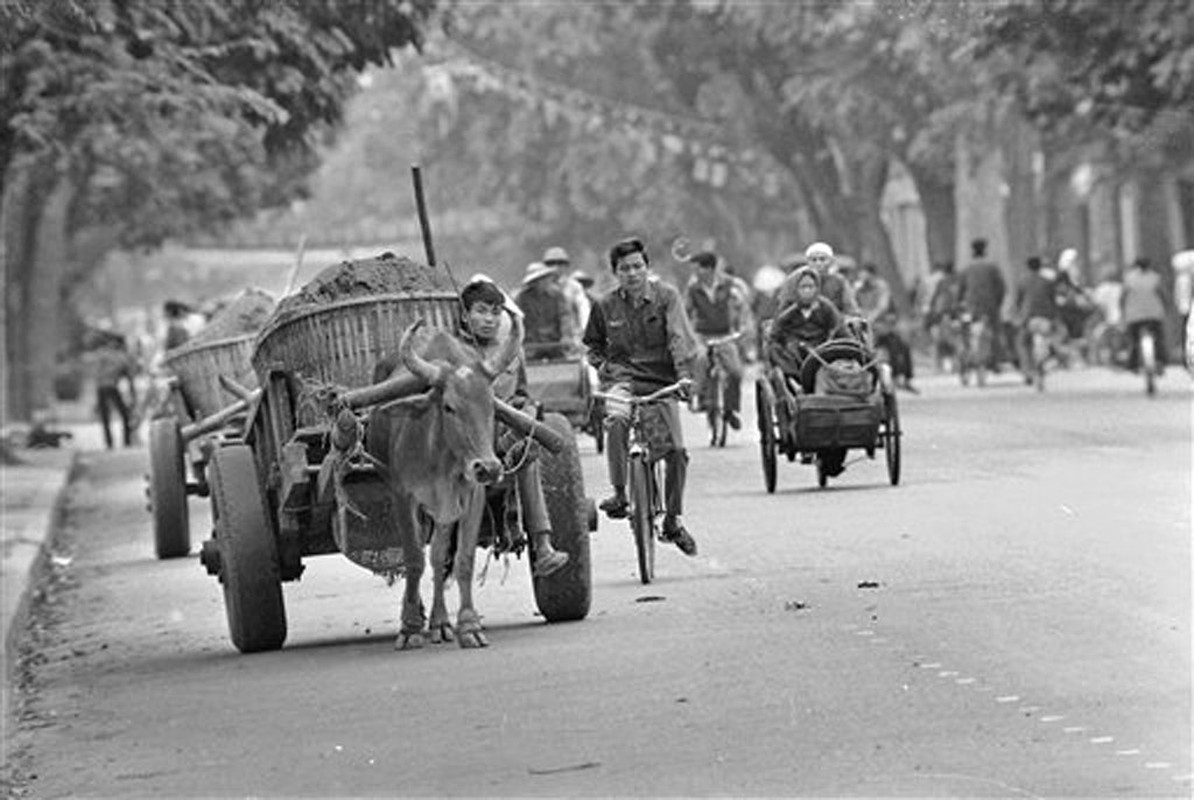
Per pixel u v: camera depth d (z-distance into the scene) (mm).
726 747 20203
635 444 31078
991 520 35875
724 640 25688
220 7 47281
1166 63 64250
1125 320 78562
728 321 52938
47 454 73188
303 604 31781
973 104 95188
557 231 142125
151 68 49312
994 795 18000
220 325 42219
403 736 21734
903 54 93000
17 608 32781
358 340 26984
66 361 139875
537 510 27000
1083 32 64250
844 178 122750
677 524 31672
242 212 103938
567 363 49969
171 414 45938
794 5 95188
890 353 71875
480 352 26453
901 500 39500
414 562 26469
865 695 22016
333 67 53594
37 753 22938
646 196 132000
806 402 40656
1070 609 26516
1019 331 76812
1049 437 51938
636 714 21859
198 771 21156
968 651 24062
